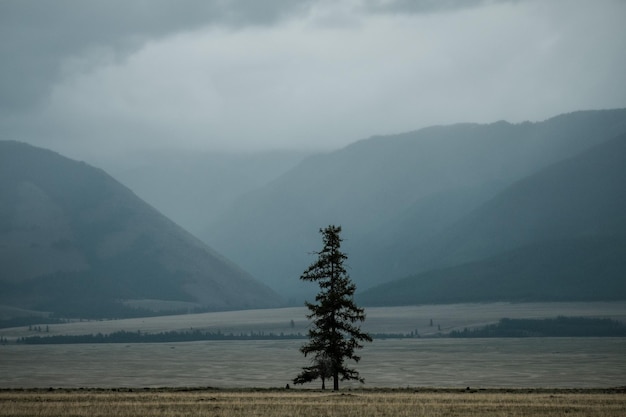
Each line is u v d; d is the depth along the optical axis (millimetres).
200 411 76875
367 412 76812
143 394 103375
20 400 90188
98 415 73438
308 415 74125
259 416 73125
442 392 116125
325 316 122312
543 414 76812
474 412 77688
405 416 74062
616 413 77812
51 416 72938
